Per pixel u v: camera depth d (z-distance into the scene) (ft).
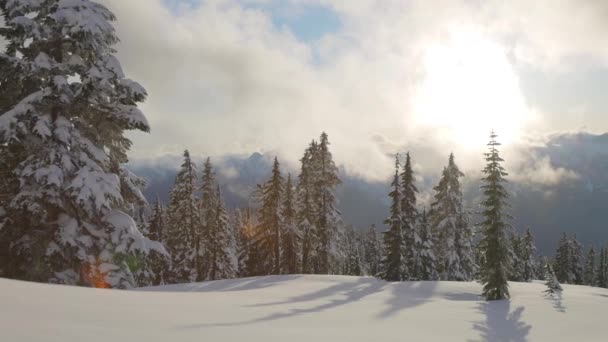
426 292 94.32
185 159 156.35
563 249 262.88
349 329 36.11
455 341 38.55
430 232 150.00
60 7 44.21
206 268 163.32
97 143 49.67
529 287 105.40
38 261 44.37
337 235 153.99
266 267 176.86
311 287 93.97
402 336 35.88
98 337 18.70
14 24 42.65
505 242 90.99
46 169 42.11
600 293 102.22
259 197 168.45
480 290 99.35
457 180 150.00
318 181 152.05
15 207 42.68
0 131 40.93
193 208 156.66
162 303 34.22
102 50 47.39
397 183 137.90
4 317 19.49
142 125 47.98
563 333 50.72
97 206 42.32
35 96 43.24
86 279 45.06
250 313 37.29
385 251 135.64
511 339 45.52
